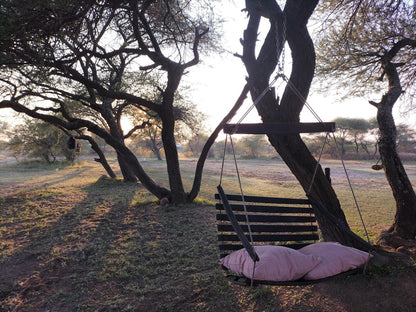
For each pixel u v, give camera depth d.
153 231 7.57
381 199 13.57
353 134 48.91
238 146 67.06
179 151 80.50
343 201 13.04
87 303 4.31
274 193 15.61
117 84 11.93
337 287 4.21
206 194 14.13
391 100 5.92
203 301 4.25
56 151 34.00
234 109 9.11
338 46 7.34
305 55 4.79
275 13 4.72
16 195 13.43
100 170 28.73
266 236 4.18
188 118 14.79
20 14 4.92
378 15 6.79
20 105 8.79
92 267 5.55
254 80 5.04
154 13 8.87
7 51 5.58
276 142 4.96
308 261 3.30
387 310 3.61
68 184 17.42
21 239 7.23
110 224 8.32
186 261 5.61
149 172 25.81
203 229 7.62
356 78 7.96
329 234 5.06
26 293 4.64
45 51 5.96
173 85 9.60
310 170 4.91
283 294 4.29
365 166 35.19
